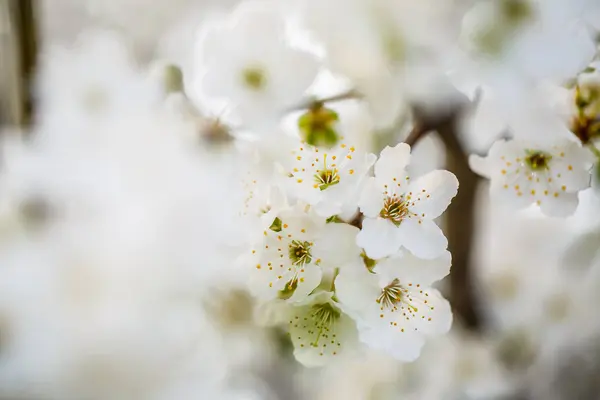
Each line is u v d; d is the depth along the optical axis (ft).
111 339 0.94
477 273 1.41
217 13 1.09
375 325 0.96
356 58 1.04
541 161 1.02
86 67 1.04
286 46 1.02
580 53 0.97
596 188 1.08
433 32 1.02
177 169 1.00
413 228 0.94
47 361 0.92
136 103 1.04
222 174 1.01
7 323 0.93
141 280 0.96
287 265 0.95
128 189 0.99
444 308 0.97
